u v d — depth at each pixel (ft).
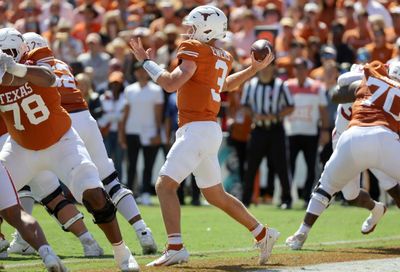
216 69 71.97
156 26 163.63
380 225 108.17
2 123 77.77
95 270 67.77
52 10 172.55
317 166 144.05
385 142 79.61
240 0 172.55
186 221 112.06
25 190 82.99
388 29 156.66
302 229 84.38
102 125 142.82
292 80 139.23
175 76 69.97
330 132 139.03
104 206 64.39
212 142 72.02
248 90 135.44
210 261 73.97
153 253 82.69
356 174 82.84
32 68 61.87
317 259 75.00
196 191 138.82
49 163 66.59
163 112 141.18
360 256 77.10
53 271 60.39
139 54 71.05
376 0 170.60
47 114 65.51
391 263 71.61
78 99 81.61
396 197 88.89
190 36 73.46
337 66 144.05
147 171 139.95
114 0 176.96
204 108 71.77
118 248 65.62
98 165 82.43
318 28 157.99
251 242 92.12
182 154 71.31
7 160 66.85
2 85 64.39
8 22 180.86
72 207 80.38
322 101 137.59
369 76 82.79
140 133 140.05
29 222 61.21
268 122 134.31
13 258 79.66
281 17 171.12
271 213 124.26
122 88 144.05
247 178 136.87
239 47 157.28
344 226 106.93
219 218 115.65
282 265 71.26
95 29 170.71
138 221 82.64
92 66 150.61
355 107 82.74
